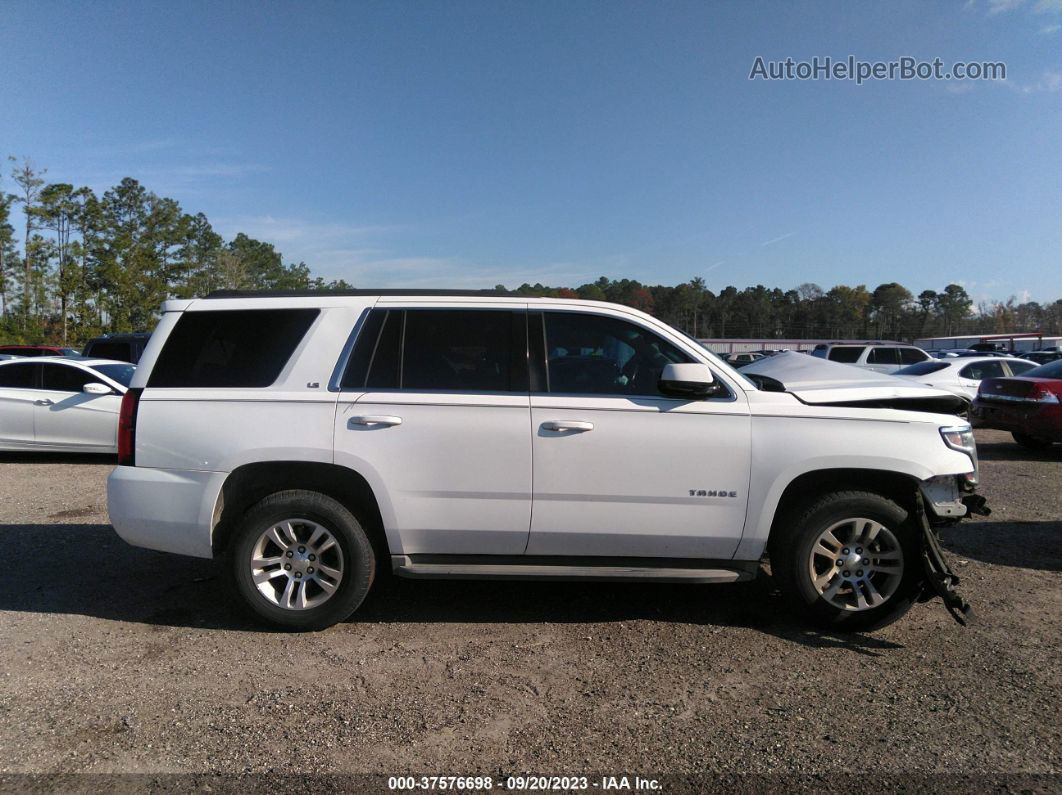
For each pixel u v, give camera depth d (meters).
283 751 2.87
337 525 3.92
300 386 3.95
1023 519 6.77
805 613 4.04
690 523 3.93
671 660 3.73
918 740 2.97
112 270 56.03
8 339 48.81
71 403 9.34
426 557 4.03
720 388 4.00
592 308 4.16
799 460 3.88
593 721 3.12
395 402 3.90
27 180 53.19
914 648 3.89
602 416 3.91
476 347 4.06
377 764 2.78
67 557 5.38
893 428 3.93
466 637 4.02
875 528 3.94
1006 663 3.71
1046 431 10.28
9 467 9.38
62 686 3.39
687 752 2.89
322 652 3.80
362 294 4.20
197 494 3.89
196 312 4.12
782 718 3.15
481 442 3.88
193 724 3.07
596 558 4.03
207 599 4.55
